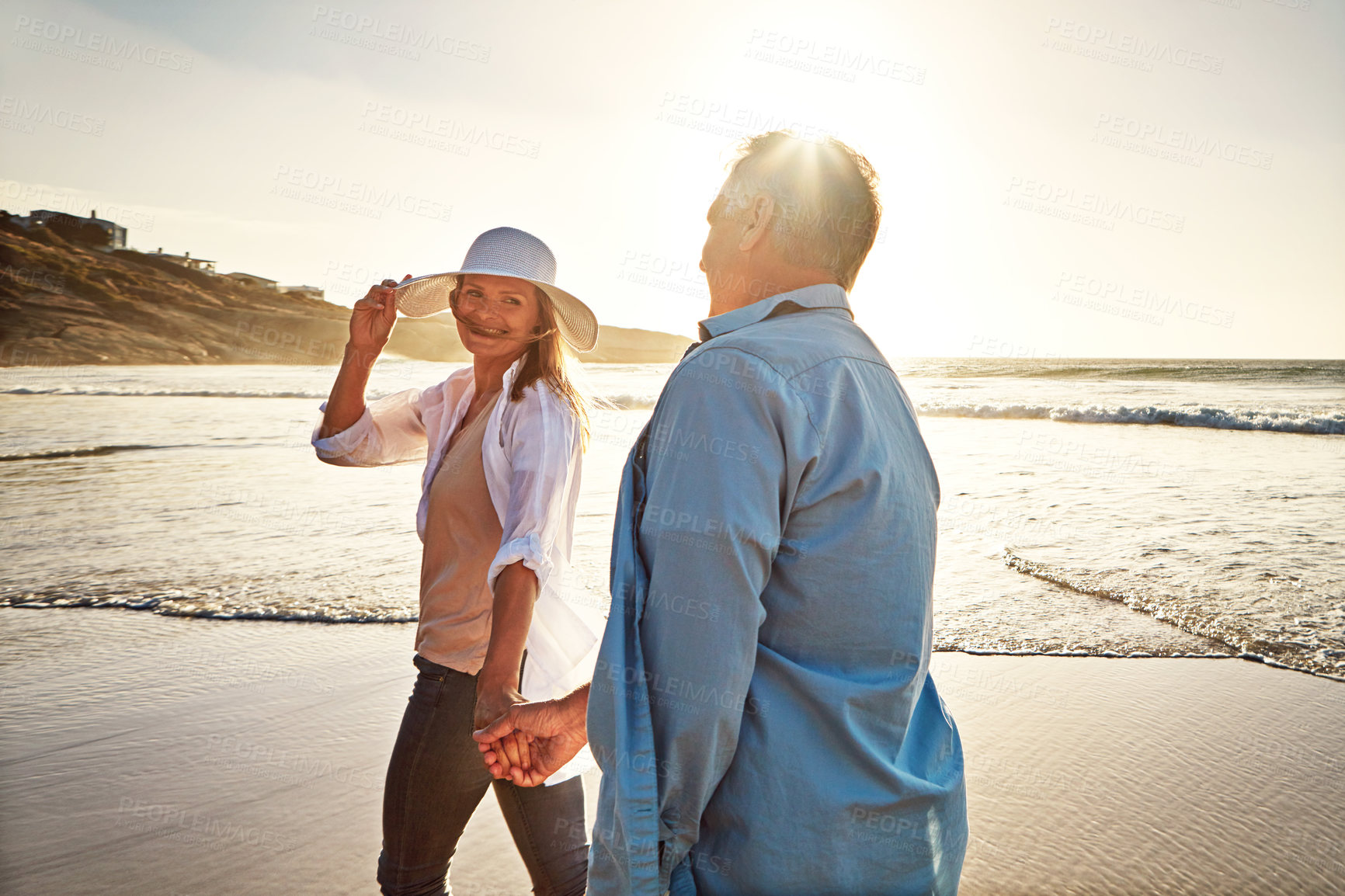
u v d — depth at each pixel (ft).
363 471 33.78
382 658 13.66
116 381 86.84
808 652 3.48
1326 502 28.73
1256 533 23.88
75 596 16.79
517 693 5.32
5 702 11.87
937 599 17.76
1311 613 16.78
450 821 6.14
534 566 5.54
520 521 5.63
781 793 3.37
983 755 10.88
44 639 14.42
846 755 3.42
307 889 7.72
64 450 38.70
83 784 9.62
